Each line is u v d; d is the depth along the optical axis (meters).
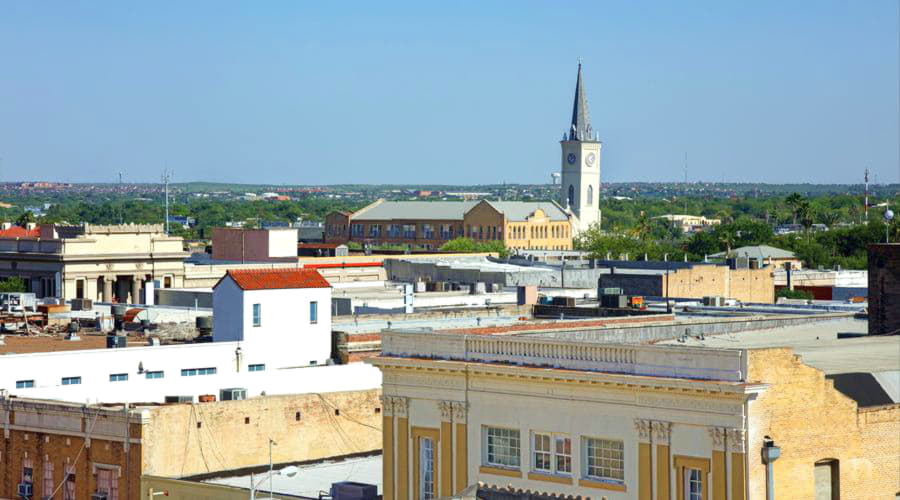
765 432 68.44
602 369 72.81
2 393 97.12
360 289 183.12
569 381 73.19
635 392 70.81
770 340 100.69
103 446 88.56
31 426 91.81
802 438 69.88
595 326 118.44
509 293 172.12
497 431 77.06
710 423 68.31
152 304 160.38
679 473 69.56
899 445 73.62
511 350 76.75
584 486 72.94
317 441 96.12
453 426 78.38
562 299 151.88
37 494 91.44
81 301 155.62
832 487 71.62
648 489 70.44
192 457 89.75
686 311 139.50
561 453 74.44
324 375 106.38
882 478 73.00
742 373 67.81
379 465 93.94
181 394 101.56
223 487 83.12
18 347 117.69
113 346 116.81
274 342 114.88
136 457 87.19
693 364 69.38
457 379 78.19
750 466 67.56
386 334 82.00
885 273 108.06
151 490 86.12
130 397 100.81
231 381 103.06
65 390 99.44
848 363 82.00
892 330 108.00
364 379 108.31
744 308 145.25
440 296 165.00
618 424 71.81
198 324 127.19
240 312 113.56
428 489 80.12
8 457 92.81
